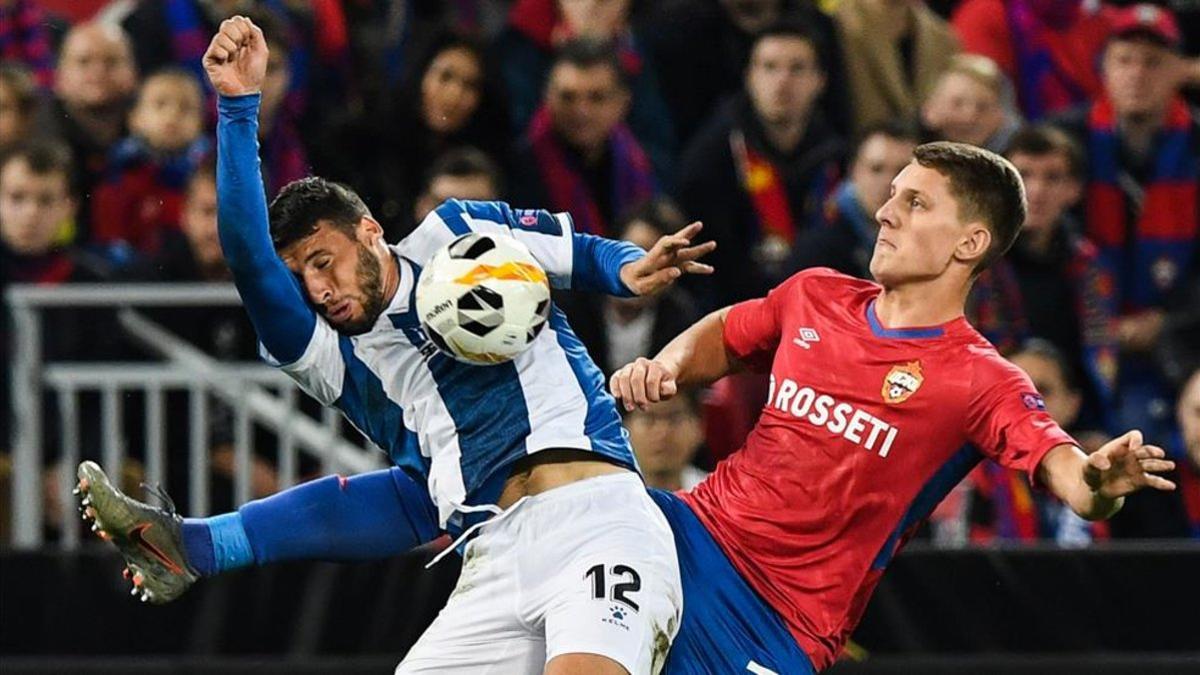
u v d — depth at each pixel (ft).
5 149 91.86
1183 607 79.10
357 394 58.39
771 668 57.77
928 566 79.77
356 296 57.06
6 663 79.87
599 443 57.72
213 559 59.21
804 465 58.03
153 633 81.10
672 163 101.81
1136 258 98.37
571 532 56.44
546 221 59.52
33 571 81.15
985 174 57.88
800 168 97.55
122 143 98.73
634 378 57.31
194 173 93.30
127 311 86.07
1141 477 51.60
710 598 58.13
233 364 86.17
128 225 97.09
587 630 54.75
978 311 91.15
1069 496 53.57
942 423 57.00
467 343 55.88
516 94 103.65
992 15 109.60
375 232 57.67
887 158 90.48
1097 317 92.79
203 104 102.27
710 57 104.06
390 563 81.25
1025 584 79.56
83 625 81.05
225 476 86.17
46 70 107.96
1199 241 98.37
